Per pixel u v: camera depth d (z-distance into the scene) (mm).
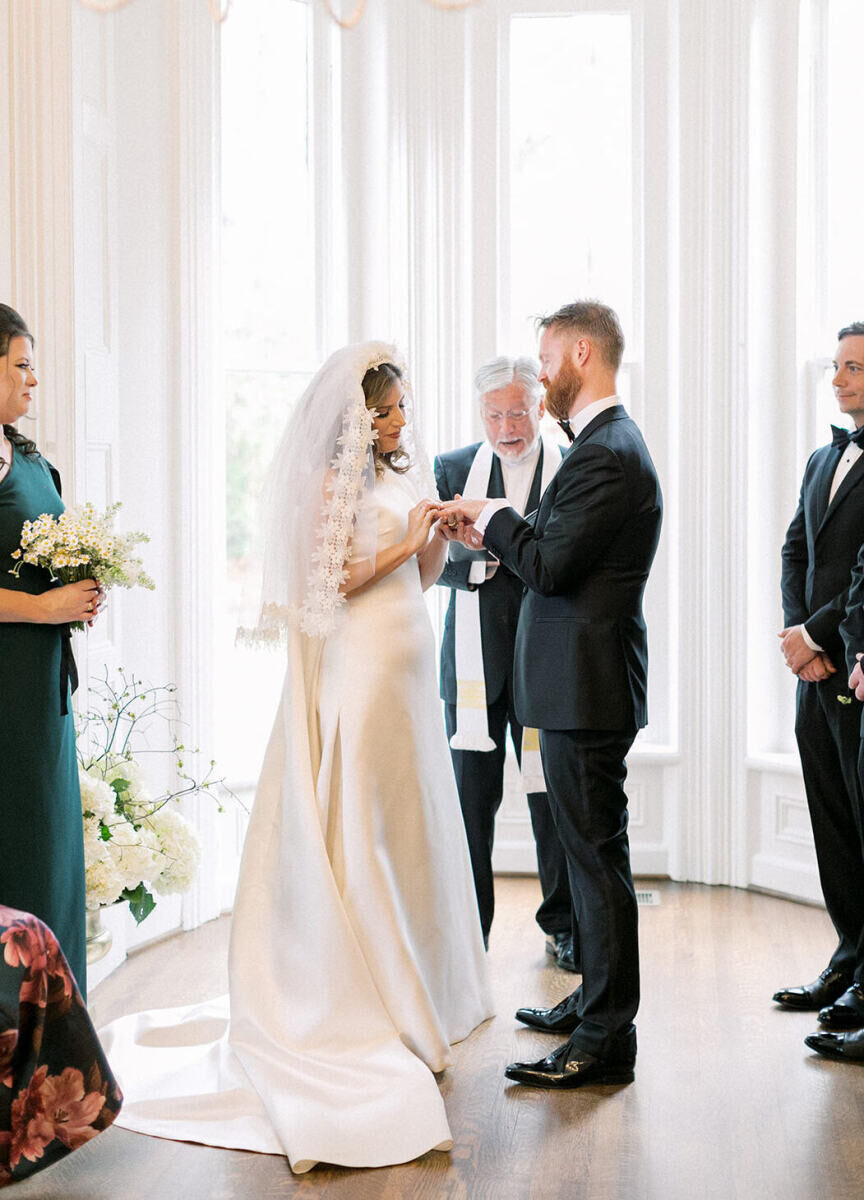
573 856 3418
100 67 4211
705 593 5180
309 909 3352
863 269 5016
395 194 5156
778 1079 3436
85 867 3436
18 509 3094
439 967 3564
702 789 5227
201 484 4680
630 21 5297
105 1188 2881
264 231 5121
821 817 3918
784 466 5137
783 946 4461
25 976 2660
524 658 3438
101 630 4254
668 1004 3951
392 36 5105
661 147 5270
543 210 5418
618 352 3424
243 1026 3330
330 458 3398
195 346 4629
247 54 5008
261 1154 3037
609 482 3256
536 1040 3682
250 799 5059
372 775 3396
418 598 3611
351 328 5281
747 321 5070
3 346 2998
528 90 5375
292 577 3381
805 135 5055
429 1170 2957
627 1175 2936
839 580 3893
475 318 5371
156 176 4500
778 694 5191
